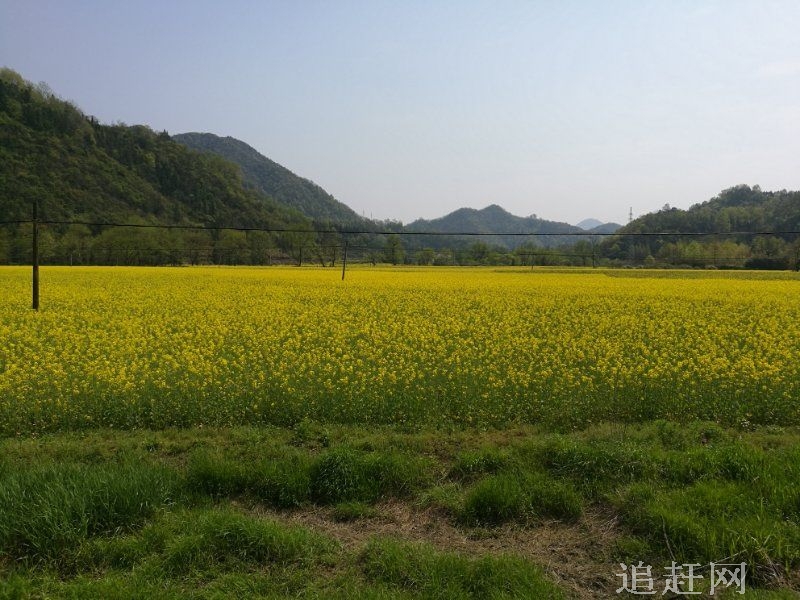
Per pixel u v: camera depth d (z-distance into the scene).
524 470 6.83
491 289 28.50
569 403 9.30
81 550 5.41
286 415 8.99
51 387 10.25
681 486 6.47
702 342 14.37
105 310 20.12
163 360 12.71
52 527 5.50
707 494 6.06
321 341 14.83
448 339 15.14
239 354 12.98
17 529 5.54
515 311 20.03
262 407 9.28
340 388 9.90
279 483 6.57
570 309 20.95
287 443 8.01
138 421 8.86
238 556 5.36
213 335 15.26
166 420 8.94
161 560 5.32
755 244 75.94
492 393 9.71
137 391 9.73
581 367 11.98
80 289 26.66
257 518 5.93
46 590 4.93
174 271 43.75
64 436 8.32
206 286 29.27
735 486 6.27
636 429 8.41
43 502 5.76
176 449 7.80
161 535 5.64
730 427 8.79
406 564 5.17
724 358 11.54
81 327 16.73
